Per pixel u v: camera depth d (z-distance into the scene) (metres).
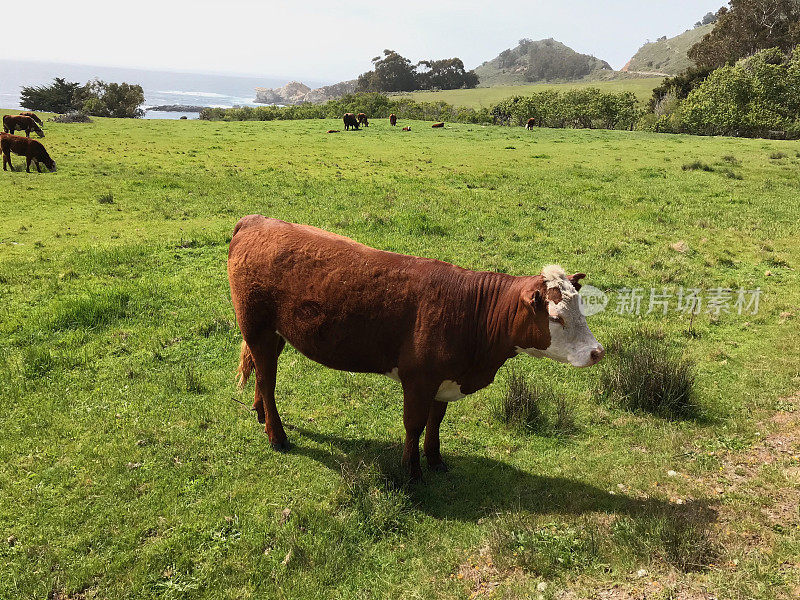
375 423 6.62
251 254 5.73
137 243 12.50
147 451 5.88
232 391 7.14
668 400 6.85
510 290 5.04
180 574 4.46
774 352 8.37
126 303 9.32
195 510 5.12
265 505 5.21
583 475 5.68
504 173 22.86
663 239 13.92
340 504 5.21
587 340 4.73
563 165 25.52
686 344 8.70
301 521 5.00
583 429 6.57
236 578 4.43
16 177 19.58
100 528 4.86
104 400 6.76
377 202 16.98
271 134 37.22
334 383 7.42
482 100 122.69
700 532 4.57
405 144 33.16
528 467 5.87
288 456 5.95
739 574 4.23
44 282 10.12
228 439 6.17
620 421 6.73
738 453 5.98
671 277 11.30
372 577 4.48
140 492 5.33
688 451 6.05
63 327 8.51
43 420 6.29
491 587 4.31
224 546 4.73
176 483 5.45
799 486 5.34
